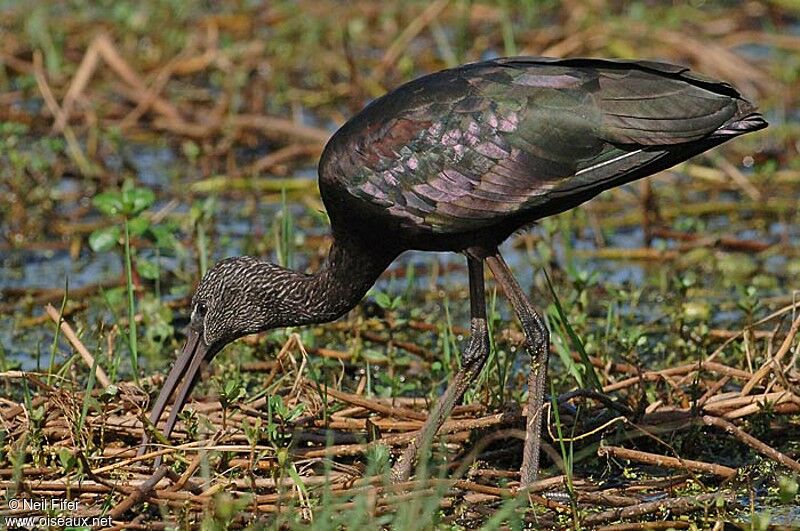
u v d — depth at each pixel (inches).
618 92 430.6
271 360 534.9
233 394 448.8
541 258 613.9
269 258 628.7
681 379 498.3
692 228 663.8
